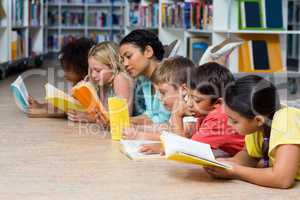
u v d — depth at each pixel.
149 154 1.77
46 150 1.87
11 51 5.29
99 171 1.57
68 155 1.79
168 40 5.11
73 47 2.54
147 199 1.31
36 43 6.68
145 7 5.53
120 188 1.40
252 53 3.89
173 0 5.09
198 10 4.32
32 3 6.24
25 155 1.78
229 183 1.46
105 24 8.20
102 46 2.32
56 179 1.48
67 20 8.20
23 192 1.35
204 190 1.39
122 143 1.92
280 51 3.99
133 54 2.22
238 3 3.83
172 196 1.34
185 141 1.50
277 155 1.43
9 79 5.10
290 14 7.25
